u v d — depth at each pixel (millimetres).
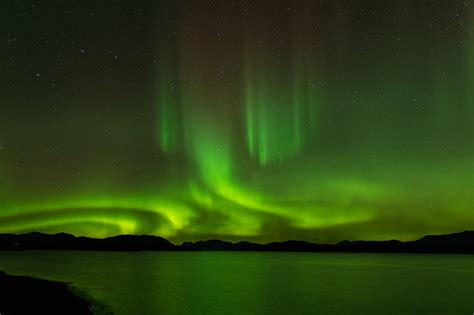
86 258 94500
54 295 26578
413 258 108938
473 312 23516
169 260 94125
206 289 34375
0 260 79812
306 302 27109
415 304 26141
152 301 27078
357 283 39188
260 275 49656
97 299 26922
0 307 20594
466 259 103625
